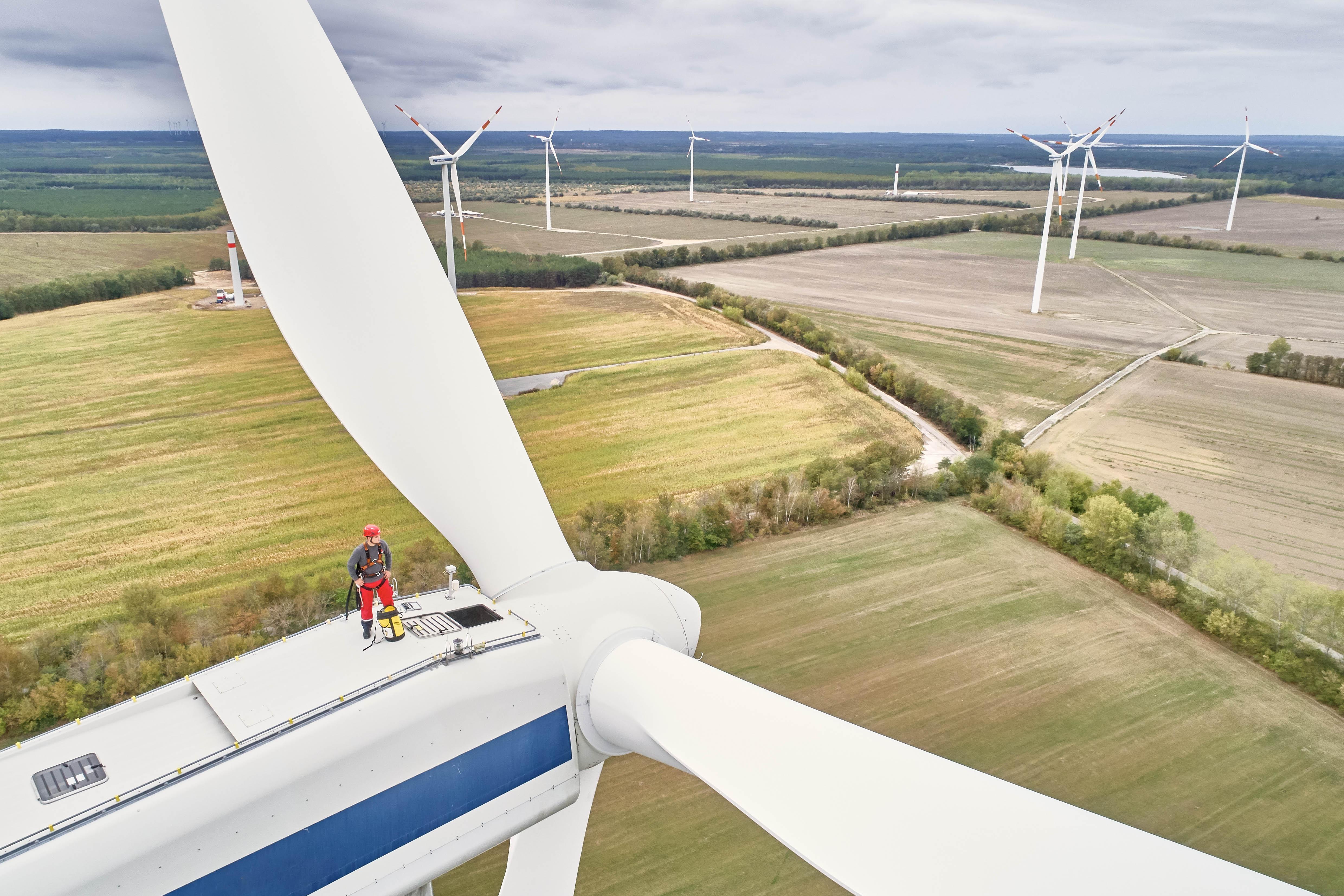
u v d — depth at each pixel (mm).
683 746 8930
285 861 8906
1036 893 6250
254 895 8781
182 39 9281
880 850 6938
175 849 8188
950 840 6820
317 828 9047
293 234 9914
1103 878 6211
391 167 10492
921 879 6621
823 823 7344
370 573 10055
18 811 7867
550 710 10586
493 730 10148
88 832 7797
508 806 10492
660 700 9766
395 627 10312
